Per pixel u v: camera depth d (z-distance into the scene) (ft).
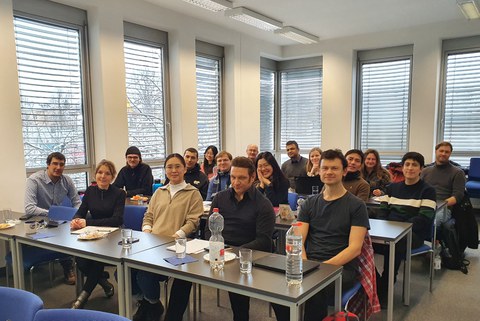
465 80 19.83
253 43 21.85
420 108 20.24
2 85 11.66
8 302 4.51
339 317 5.90
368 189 11.68
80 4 13.89
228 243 7.88
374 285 7.30
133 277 8.26
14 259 8.58
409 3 16.19
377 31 20.70
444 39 19.86
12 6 12.00
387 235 8.27
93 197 10.48
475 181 18.43
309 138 24.72
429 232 10.36
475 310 9.38
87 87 14.80
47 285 11.29
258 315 9.20
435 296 10.19
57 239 7.98
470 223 12.56
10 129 11.91
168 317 7.54
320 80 24.04
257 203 7.84
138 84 16.88
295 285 5.25
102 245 7.47
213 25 19.19
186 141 18.20
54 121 13.98
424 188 10.60
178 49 17.53
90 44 14.66
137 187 14.69
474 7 15.46
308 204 7.85
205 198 14.61
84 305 9.04
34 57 13.30
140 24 16.48
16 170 12.09
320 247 7.38
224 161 13.91
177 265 6.15
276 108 25.66
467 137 20.04
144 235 8.25
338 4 16.20
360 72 22.49
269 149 25.40
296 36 20.27
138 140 16.99
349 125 22.16
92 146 15.10
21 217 10.58
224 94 21.22
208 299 10.27
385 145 22.13
